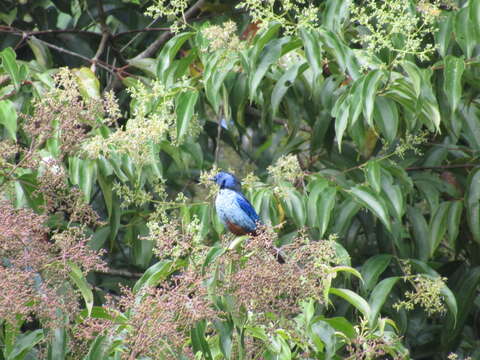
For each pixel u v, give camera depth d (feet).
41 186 27.81
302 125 53.62
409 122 36.88
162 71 36.19
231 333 25.22
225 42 34.27
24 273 23.75
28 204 31.94
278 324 25.73
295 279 23.50
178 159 38.34
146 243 41.22
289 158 35.96
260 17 33.73
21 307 23.26
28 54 49.93
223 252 24.54
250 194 37.50
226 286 24.00
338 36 33.94
